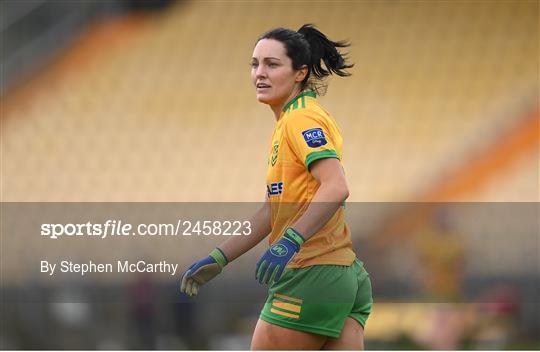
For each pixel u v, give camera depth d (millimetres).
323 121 10242
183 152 41250
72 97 43250
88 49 44375
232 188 39406
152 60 44312
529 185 40031
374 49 43781
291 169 10328
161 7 45375
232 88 43344
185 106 42625
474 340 26000
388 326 25984
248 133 41156
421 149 41031
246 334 25906
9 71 43375
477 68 43344
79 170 40656
